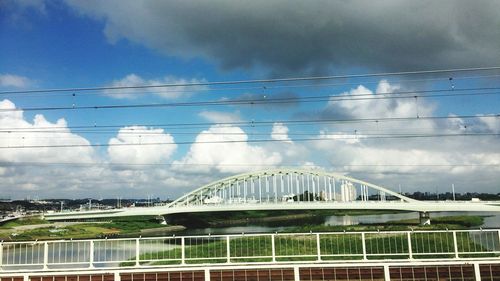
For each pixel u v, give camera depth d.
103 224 97.69
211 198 113.81
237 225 105.12
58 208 172.12
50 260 22.66
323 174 103.88
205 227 102.50
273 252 13.98
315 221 104.50
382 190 97.94
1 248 14.02
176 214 107.62
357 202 86.88
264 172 108.00
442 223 85.25
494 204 81.81
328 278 13.63
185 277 13.73
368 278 13.61
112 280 13.70
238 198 107.62
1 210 152.75
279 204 89.50
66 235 79.12
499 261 13.55
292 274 13.70
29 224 90.88
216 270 13.75
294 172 105.62
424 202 83.88
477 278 13.38
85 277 13.69
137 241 14.10
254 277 13.70
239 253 18.47
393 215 129.62
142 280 13.73
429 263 13.53
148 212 96.81
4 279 13.64
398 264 13.61
